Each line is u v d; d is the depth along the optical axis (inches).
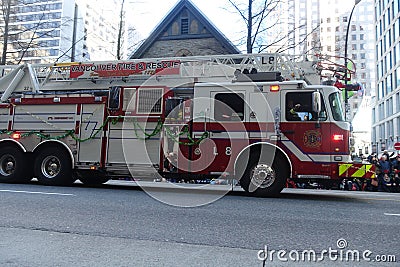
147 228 192.5
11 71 425.4
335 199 331.0
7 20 821.2
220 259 143.9
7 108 387.5
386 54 2176.4
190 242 167.6
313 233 187.9
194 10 863.7
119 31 827.4
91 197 296.7
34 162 383.6
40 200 273.7
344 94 383.6
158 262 139.2
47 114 375.6
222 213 237.6
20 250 151.6
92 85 404.5
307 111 314.7
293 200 308.0
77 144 362.6
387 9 2145.7
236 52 834.8
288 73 362.6
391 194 418.3
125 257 144.7
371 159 482.9
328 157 306.7
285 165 317.1
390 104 2113.7
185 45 866.1
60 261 138.9
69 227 191.3
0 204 253.3
